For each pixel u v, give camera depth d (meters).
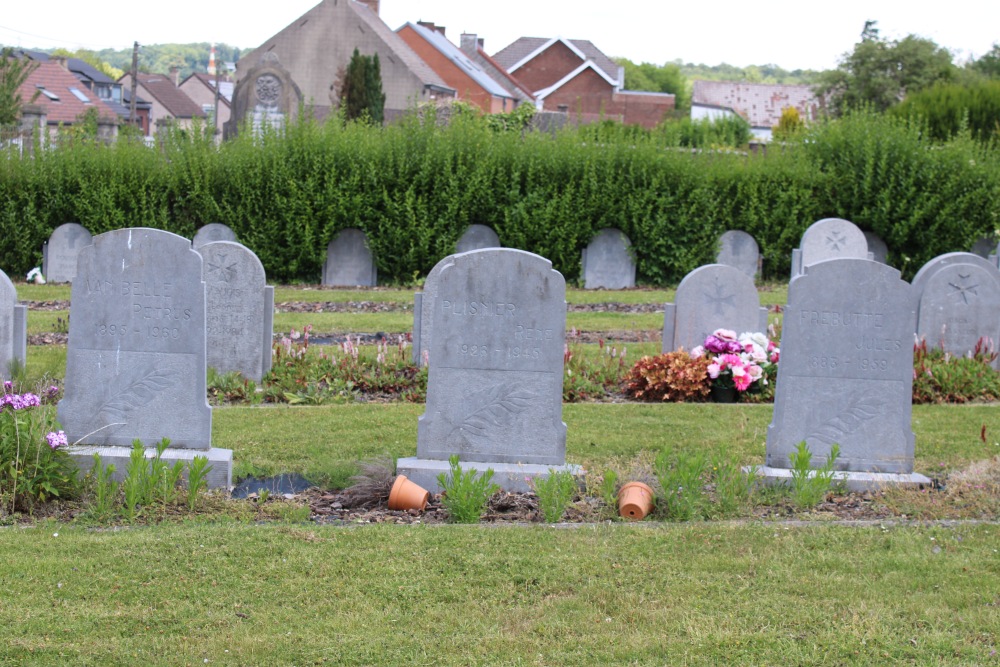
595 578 6.15
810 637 5.47
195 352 8.10
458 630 5.53
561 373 8.20
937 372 12.19
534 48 76.00
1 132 27.06
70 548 6.41
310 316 17.08
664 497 7.51
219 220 21.81
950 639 5.42
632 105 70.19
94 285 8.06
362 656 5.25
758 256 22.62
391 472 8.16
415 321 12.59
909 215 22.27
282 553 6.43
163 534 6.71
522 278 8.12
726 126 42.19
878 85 54.38
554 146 22.22
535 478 7.57
